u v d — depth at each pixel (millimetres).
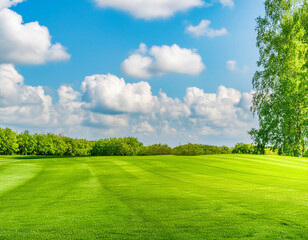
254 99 38594
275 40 36594
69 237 5609
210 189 11484
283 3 36344
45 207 8250
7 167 20547
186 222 6582
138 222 6602
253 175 17094
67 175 16688
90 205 8453
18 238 5562
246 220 6723
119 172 18281
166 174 17391
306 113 35406
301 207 8047
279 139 36469
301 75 34062
